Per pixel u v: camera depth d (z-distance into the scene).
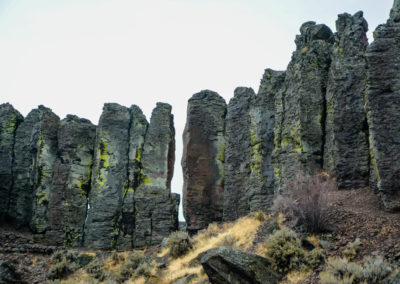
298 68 25.52
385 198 16.81
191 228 29.34
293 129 24.58
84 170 33.41
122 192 31.86
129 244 30.23
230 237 19.78
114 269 25.73
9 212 33.03
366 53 19.39
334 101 23.03
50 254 28.67
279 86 28.84
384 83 18.56
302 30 29.50
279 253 14.15
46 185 32.81
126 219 31.25
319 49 26.44
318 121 24.20
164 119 34.44
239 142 29.88
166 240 26.89
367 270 11.38
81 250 29.72
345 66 23.39
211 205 30.09
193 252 21.98
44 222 31.53
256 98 29.52
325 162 23.25
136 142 33.66
